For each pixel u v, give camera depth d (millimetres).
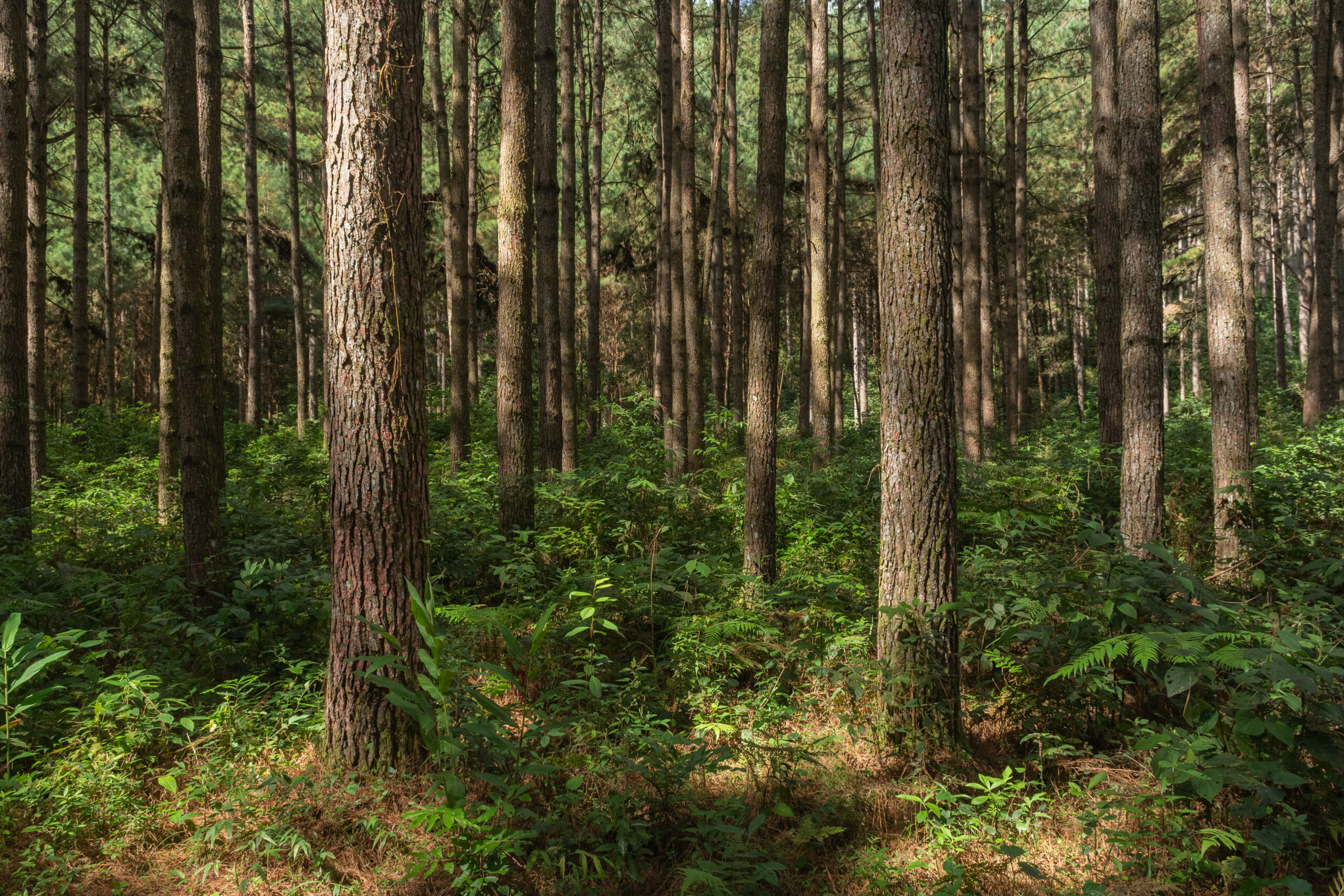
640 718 4297
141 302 34562
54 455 13469
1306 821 3379
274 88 23500
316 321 33625
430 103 15242
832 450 11719
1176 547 7676
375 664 3254
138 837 3408
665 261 18297
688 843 3508
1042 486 8531
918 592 4324
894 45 4301
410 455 3801
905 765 4145
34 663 3652
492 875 3107
